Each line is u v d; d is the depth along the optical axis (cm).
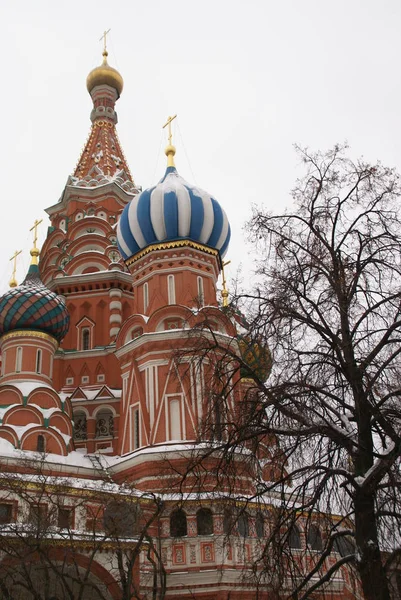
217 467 1769
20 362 3881
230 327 2016
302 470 1591
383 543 1655
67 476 3247
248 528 2153
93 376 4409
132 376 3791
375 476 1495
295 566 1656
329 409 1658
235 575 2977
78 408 4219
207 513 3147
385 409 1611
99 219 5059
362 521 1533
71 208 5284
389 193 1778
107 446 4103
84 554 2486
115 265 4775
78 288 4772
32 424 3550
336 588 3328
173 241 4062
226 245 4309
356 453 1602
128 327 4006
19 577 2508
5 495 2630
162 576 2086
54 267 5000
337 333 1683
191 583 3003
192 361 1888
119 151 5822
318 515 1727
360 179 1802
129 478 3431
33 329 3962
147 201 4131
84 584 2006
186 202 4106
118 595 2539
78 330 4653
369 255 1750
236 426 1711
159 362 3694
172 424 3534
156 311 3828
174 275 4028
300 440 1636
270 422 1691
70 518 2742
